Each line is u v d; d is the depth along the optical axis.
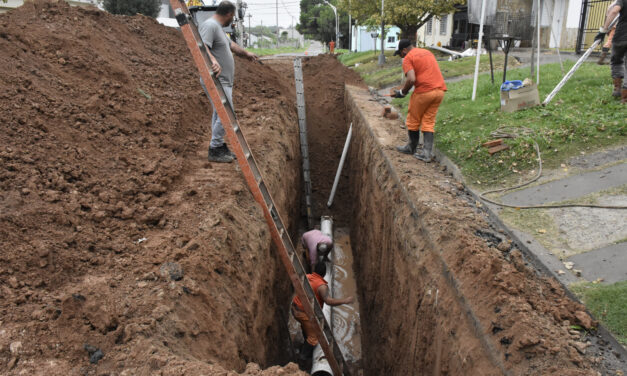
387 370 5.73
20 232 3.64
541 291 3.50
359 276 9.20
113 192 4.80
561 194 5.13
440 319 3.88
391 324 5.68
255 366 3.04
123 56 8.68
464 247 4.07
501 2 8.86
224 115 4.21
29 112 5.29
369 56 26.84
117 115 6.49
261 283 5.04
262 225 5.46
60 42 7.16
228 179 5.70
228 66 5.58
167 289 3.48
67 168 4.78
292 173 9.20
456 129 7.80
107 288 3.38
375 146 8.32
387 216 6.46
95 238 4.00
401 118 10.22
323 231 10.96
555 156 6.00
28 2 8.05
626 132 5.99
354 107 12.35
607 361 2.80
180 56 10.64
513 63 14.25
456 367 3.40
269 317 5.43
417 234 4.98
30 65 6.31
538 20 8.95
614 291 3.41
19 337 2.81
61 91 6.25
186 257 3.92
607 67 10.04
